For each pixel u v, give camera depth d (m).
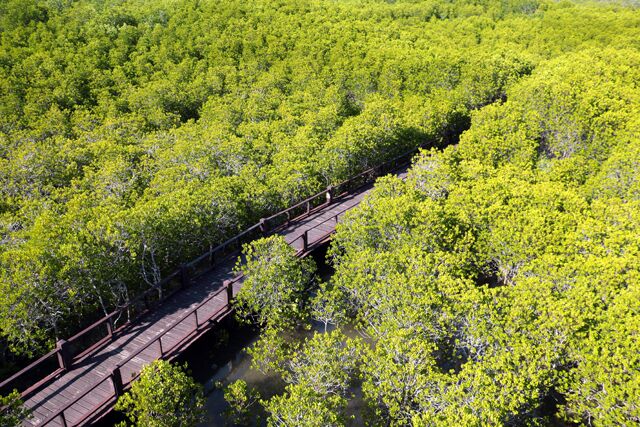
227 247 18.91
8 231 16.66
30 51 32.69
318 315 15.27
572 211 18.14
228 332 15.55
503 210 17.62
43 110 28.22
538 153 28.03
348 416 12.88
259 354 14.23
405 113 30.17
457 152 24.14
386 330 13.29
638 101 28.59
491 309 13.14
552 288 14.43
